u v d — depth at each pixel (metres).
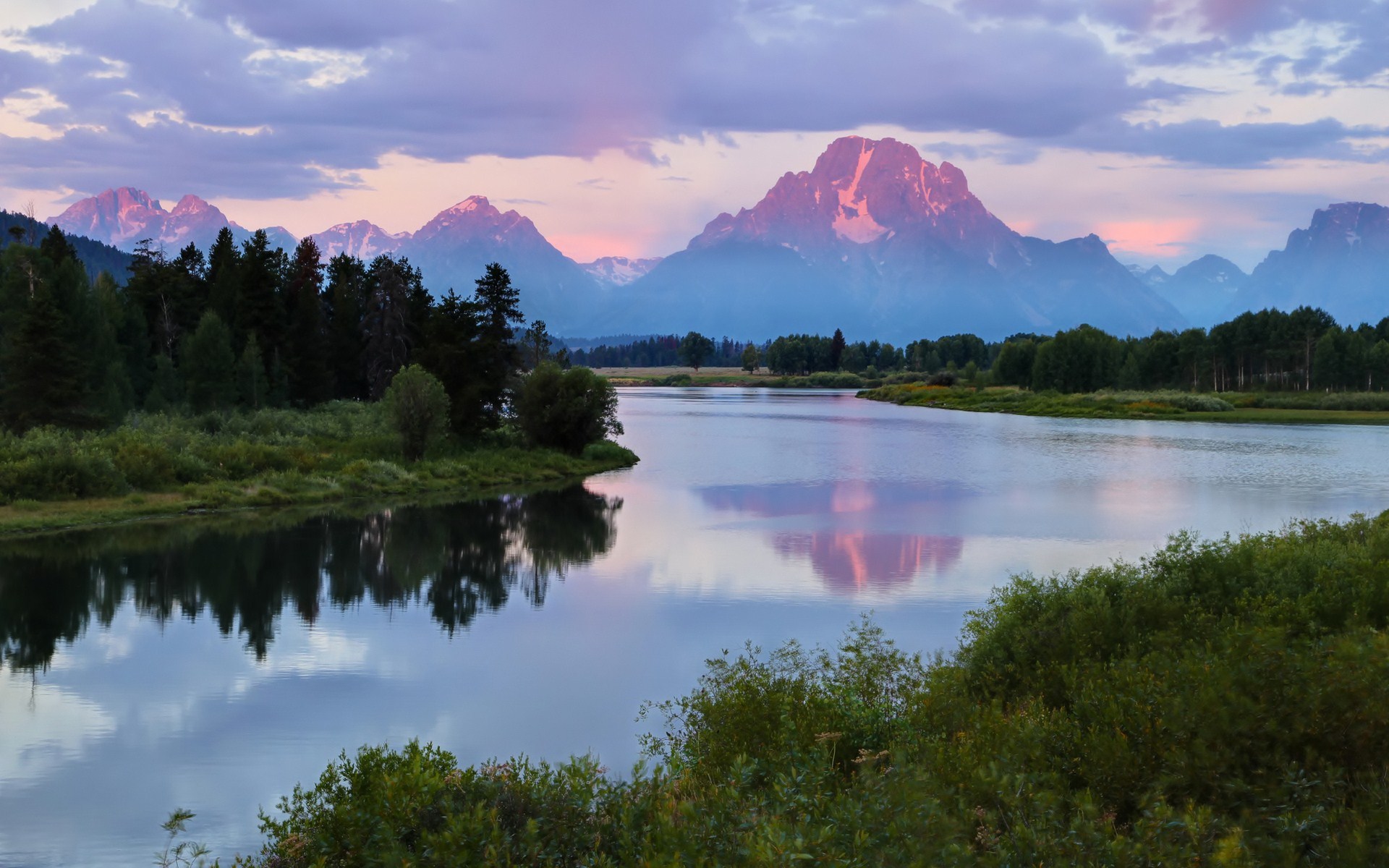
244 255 97.50
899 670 16.12
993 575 33.62
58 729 19.42
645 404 163.25
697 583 32.72
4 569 33.94
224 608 29.28
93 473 47.06
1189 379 170.50
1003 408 147.12
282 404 85.81
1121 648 15.09
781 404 164.62
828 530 43.00
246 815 15.67
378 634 26.47
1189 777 8.63
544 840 8.61
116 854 14.37
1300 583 17.48
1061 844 7.06
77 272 72.19
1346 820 7.29
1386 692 8.78
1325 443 89.25
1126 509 48.84
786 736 11.72
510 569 35.12
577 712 20.30
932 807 7.08
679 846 7.10
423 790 9.07
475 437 73.25
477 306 75.25
